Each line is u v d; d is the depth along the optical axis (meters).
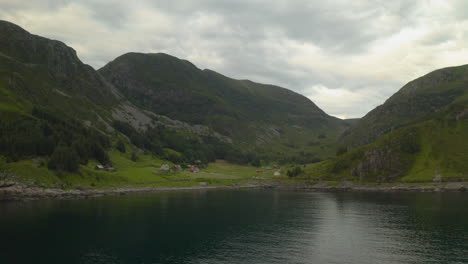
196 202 149.12
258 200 161.00
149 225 95.50
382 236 83.38
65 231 85.44
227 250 71.38
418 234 84.75
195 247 73.38
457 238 80.19
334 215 114.94
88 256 65.94
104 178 191.50
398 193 191.00
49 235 81.25
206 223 100.12
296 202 153.12
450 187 190.38
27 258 63.84
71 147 199.25
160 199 157.25
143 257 66.00
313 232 88.56
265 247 73.56
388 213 117.56
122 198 156.38
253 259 65.25
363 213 118.69
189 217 109.50
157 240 79.00
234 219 107.12
